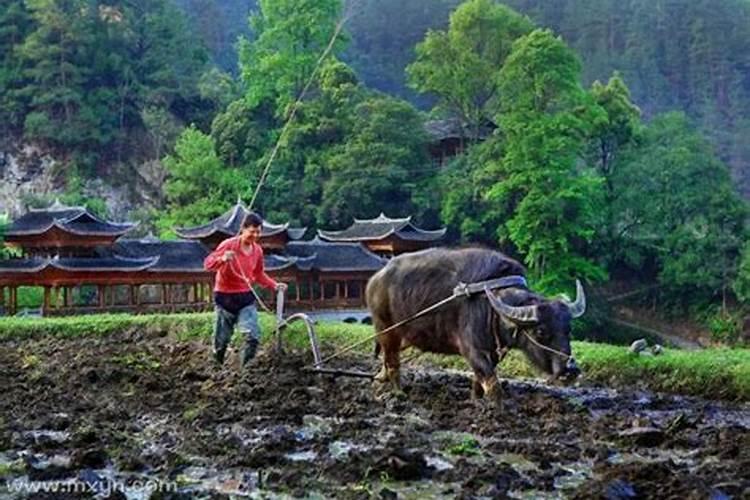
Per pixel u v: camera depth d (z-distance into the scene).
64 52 86.12
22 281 45.44
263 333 18.80
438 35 70.19
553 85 57.47
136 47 93.44
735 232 60.38
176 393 11.24
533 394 12.14
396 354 11.30
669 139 65.38
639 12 134.25
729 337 57.22
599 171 65.12
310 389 11.67
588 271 55.19
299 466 7.10
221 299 11.81
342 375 12.52
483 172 59.72
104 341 20.88
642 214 62.56
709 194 60.66
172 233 65.31
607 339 60.22
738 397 12.42
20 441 8.20
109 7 91.88
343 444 8.16
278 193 69.38
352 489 6.37
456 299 10.10
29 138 85.56
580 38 134.12
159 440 8.26
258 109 76.56
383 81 126.12
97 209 79.69
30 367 15.18
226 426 9.04
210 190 67.25
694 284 60.66
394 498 6.13
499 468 6.94
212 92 91.44
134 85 89.38
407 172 67.31
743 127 106.25
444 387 12.29
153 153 86.69
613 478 6.47
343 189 66.06
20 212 82.69
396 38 133.75
